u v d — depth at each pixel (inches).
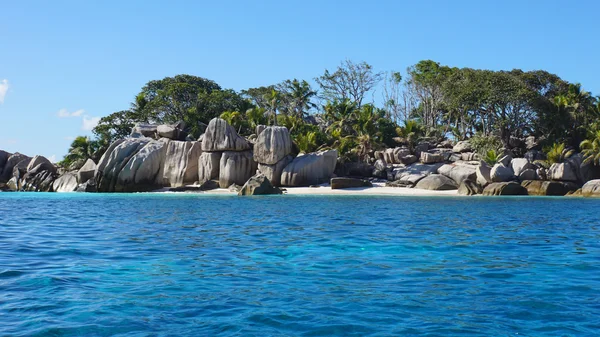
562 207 1269.7
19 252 541.3
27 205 1343.5
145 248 577.6
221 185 2110.0
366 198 1672.0
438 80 3051.2
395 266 477.7
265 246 599.2
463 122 2765.7
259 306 340.8
